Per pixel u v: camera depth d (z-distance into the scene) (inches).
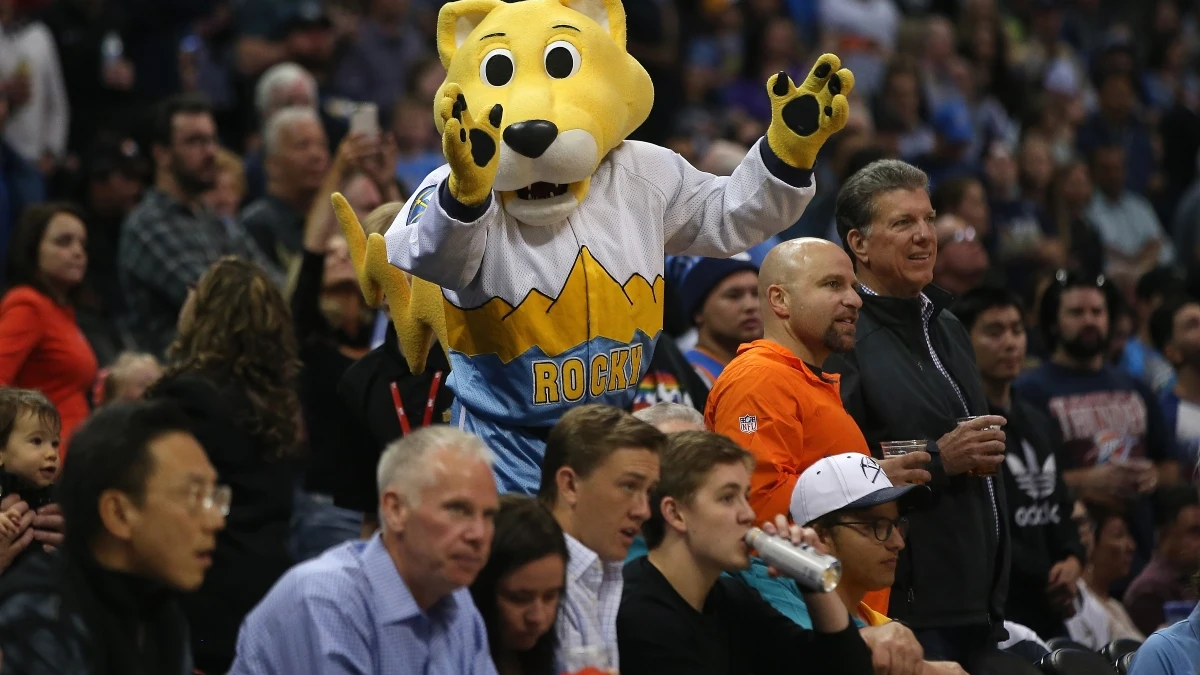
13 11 653.3
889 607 339.3
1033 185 749.3
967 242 488.1
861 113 748.6
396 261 284.7
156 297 498.3
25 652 226.5
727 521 273.1
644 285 301.7
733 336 427.8
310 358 422.6
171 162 506.9
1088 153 896.9
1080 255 722.8
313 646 237.8
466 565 238.8
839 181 550.3
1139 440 496.4
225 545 350.0
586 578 269.9
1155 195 909.2
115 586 233.0
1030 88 968.9
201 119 509.4
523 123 285.6
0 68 638.5
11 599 230.5
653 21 820.0
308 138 538.3
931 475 332.5
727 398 319.9
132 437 232.7
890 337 349.4
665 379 403.5
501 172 286.5
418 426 369.1
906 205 347.3
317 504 438.3
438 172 296.5
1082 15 1111.0
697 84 861.2
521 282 291.3
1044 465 419.5
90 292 493.4
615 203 301.1
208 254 502.6
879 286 352.5
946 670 296.4
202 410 351.3
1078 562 419.2
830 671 277.7
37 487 318.7
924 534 336.8
